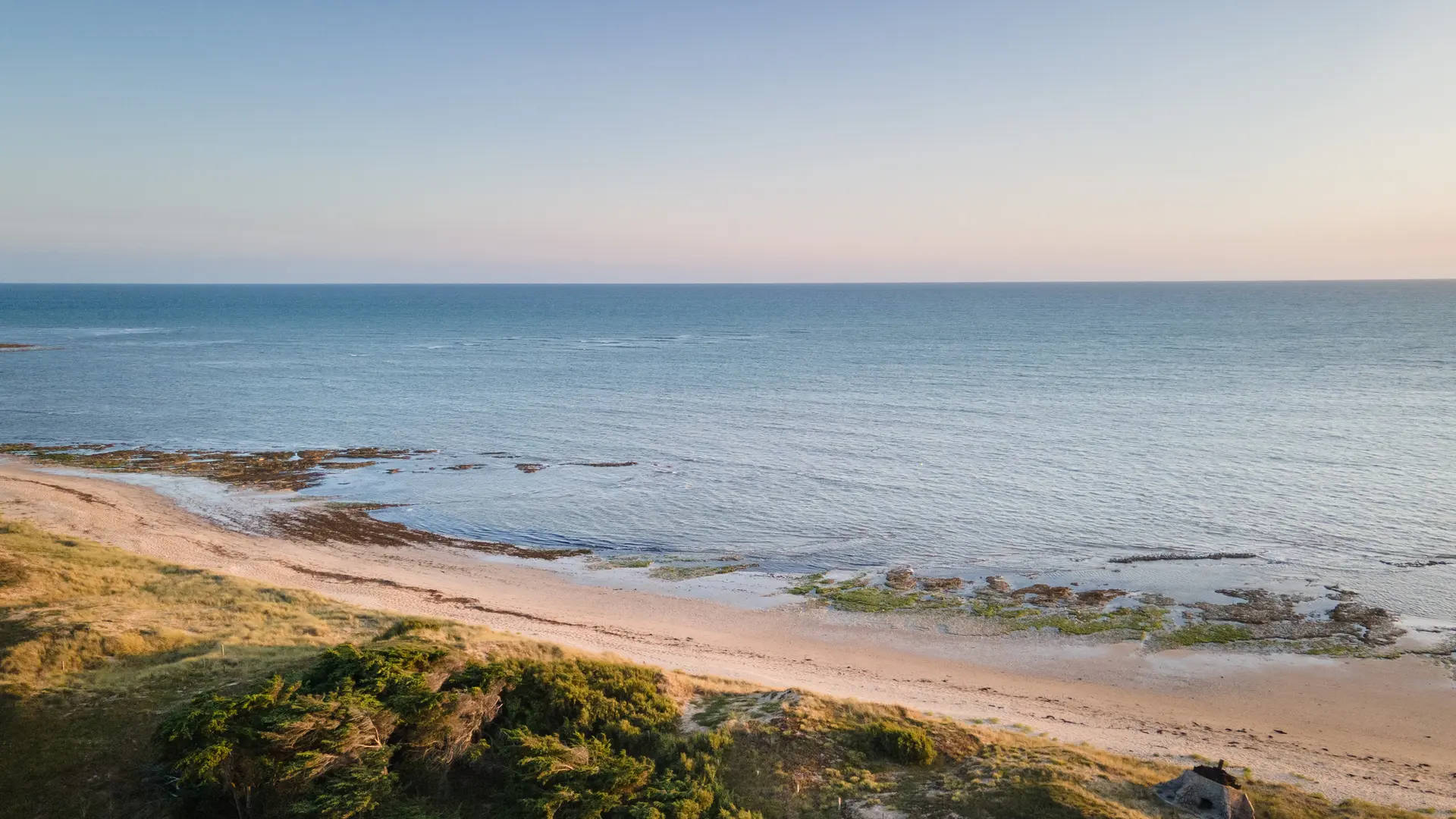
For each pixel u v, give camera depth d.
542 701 22.06
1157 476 60.38
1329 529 48.66
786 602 39.56
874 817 18.89
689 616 37.78
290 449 70.81
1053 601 39.22
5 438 73.06
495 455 68.62
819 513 52.88
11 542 34.66
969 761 22.25
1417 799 22.58
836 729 23.28
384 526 50.06
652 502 55.38
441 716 19.41
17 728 18.56
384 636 26.56
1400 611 37.47
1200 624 36.44
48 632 23.38
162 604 29.20
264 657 24.12
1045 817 18.56
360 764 17.55
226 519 50.22
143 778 17.41
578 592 40.41
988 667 32.94
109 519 47.19
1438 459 64.06
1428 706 29.58
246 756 17.02
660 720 22.41
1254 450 67.88
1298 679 31.69
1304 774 24.02
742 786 19.86
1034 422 80.94
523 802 17.47
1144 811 19.70
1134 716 28.70
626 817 17.62
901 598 39.81
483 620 34.97
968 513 52.78
